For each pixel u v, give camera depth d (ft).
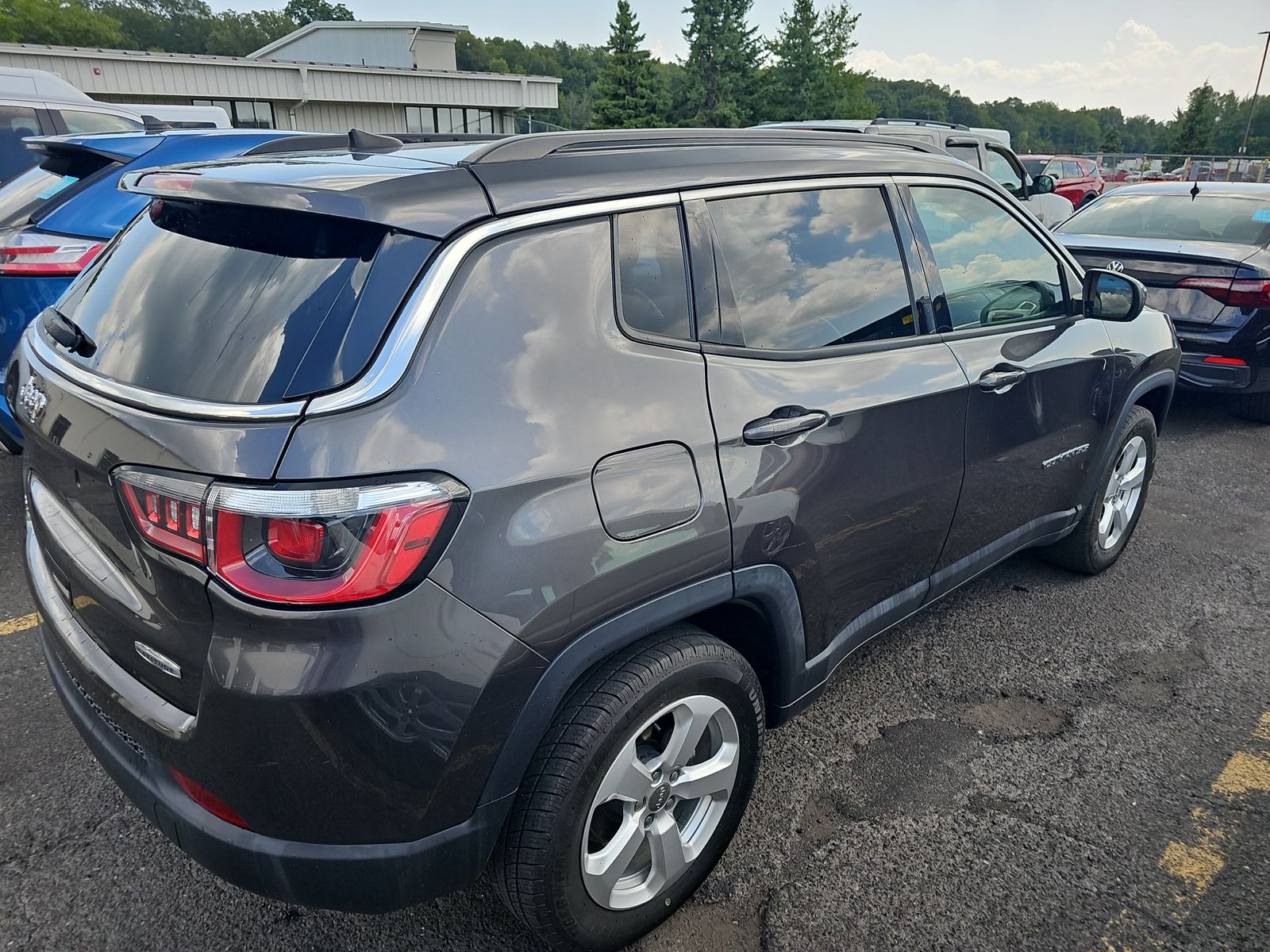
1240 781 8.58
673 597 5.98
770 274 7.04
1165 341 12.37
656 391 5.93
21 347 6.90
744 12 179.52
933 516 8.56
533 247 5.55
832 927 6.84
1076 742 9.16
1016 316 9.76
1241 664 10.66
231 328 5.16
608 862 6.12
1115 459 11.95
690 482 5.98
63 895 7.02
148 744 5.33
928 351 8.29
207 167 6.23
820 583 7.34
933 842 7.75
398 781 4.97
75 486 5.60
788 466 6.70
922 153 9.08
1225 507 15.72
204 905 6.98
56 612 6.44
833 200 7.72
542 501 5.21
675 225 6.39
